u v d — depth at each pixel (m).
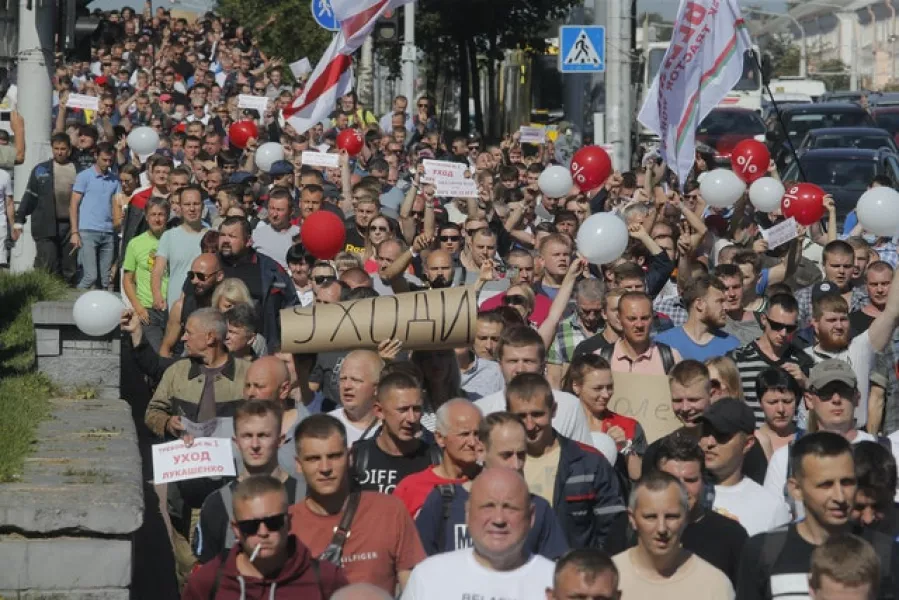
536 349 12.03
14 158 25.31
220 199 21.45
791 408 12.41
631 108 33.59
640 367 13.80
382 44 37.47
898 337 15.87
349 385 11.54
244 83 42.03
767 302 16.11
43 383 15.98
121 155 29.73
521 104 57.94
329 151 29.33
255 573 8.97
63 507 11.01
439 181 22.50
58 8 23.28
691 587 9.03
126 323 14.09
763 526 10.55
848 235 22.94
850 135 43.12
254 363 11.88
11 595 10.88
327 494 9.66
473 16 55.34
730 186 21.28
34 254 23.75
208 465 11.56
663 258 18.17
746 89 56.88
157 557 14.54
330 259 17.77
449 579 8.83
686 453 9.95
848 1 152.25
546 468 10.84
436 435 10.51
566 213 20.80
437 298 12.51
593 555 8.16
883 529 9.63
